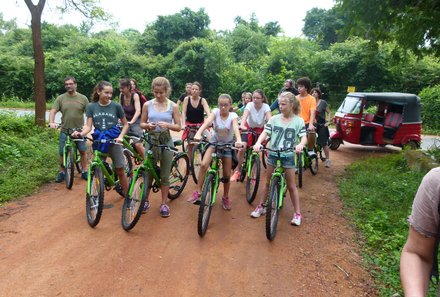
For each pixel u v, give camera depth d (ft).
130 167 22.02
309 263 14.57
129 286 12.21
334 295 12.57
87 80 105.40
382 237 17.02
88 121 17.66
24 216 17.51
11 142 28.71
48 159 27.02
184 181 21.18
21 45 119.55
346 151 42.98
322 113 31.12
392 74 92.58
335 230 17.98
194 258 14.32
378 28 30.35
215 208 19.80
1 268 12.81
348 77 98.43
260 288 12.66
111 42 115.75
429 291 12.07
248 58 123.54
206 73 103.14
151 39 118.93
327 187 25.66
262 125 22.58
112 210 18.57
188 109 24.59
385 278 13.61
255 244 15.84
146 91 104.06
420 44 30.42
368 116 44.80
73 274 12.68
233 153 18.21
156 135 16.99
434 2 26.73
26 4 35.86
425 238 5.31
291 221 18.21
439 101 78.59
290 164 17.22
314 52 105.60
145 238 15.70
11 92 102.32
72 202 19.75
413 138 42.83
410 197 22.38
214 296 12.03
